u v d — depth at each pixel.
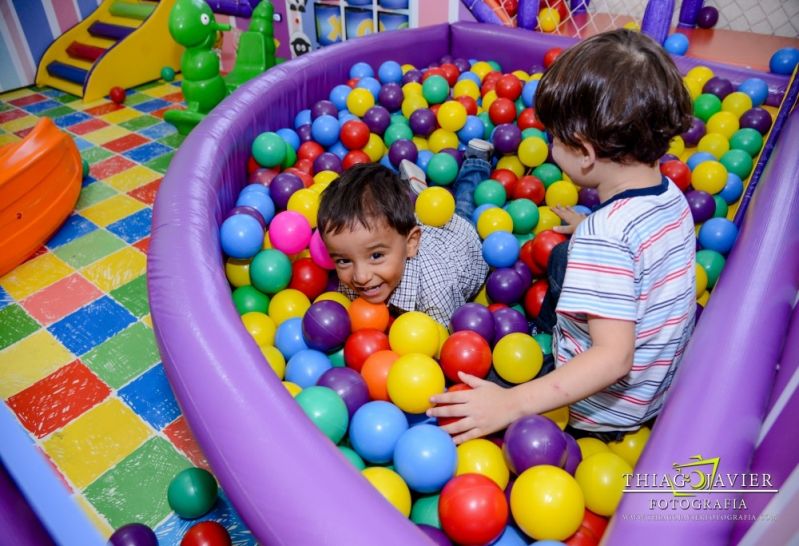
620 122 1.17
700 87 3.20
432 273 1.94
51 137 3.06
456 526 1.22
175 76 5.51
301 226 2.18
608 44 1.22
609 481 1.36
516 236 2.50
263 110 2.89
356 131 2.97
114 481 1.76
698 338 1.36
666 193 1.28
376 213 1.65
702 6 4.29
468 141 3.12
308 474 1.08
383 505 1.05
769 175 2.00
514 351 1.68
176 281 1.55
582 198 2.60
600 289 1.20
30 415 1.99
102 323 2.42
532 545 1.19
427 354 1.76
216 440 1.19
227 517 1.64
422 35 4.00
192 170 2.12
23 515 0.79
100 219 3.18
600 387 1.23
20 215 2.75
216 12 5.12
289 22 5.21
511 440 1.34
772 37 4.06
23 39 5.19
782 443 0.95
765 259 1.55
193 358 1.33
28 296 2.59
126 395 2.07
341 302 2.04
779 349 1.26
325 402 1.49
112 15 5.62
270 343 1.99
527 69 3.87
